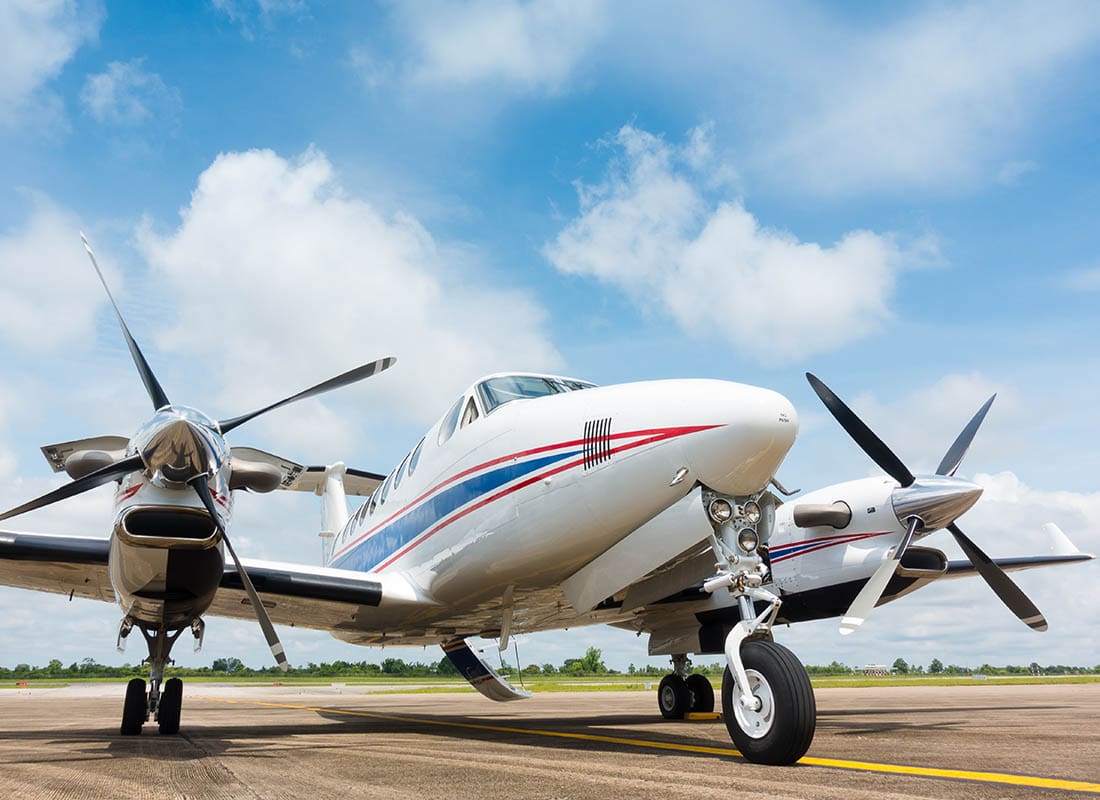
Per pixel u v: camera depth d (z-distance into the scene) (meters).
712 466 5.90
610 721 10.11
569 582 7.43
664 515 6.26
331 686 44.03
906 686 36.53
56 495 5.89
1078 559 12.41
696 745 6.15
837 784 3.90
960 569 11.99
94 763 5.02
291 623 10.45
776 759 4.66
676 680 10.70
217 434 6.23
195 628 7.23
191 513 6.13
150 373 7.12
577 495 6.67
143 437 5.88
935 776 4.23
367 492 16.67
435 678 78.94
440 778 4.18
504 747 6.02
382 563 10.30
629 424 6.38
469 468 8.04
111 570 6.53
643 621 10.93
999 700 17.20
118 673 92.69
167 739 7.07
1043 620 8.68
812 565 9.86
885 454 9.22
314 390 7.51
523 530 7.21
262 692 30.98
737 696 4.95
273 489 7.07
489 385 8.38
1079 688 30.30
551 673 82.00
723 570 5.88
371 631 10.76
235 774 4.42
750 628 5.36
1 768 4.77
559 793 3.63
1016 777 4.20
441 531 8.52
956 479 9.03
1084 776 4.26
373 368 7.82
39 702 20.25
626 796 3.53
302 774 4.39
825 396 9.26
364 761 5.05
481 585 8.27
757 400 5.90
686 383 6.34
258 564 8.68
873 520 9.48
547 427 7.13
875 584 6.86
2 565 7.56
